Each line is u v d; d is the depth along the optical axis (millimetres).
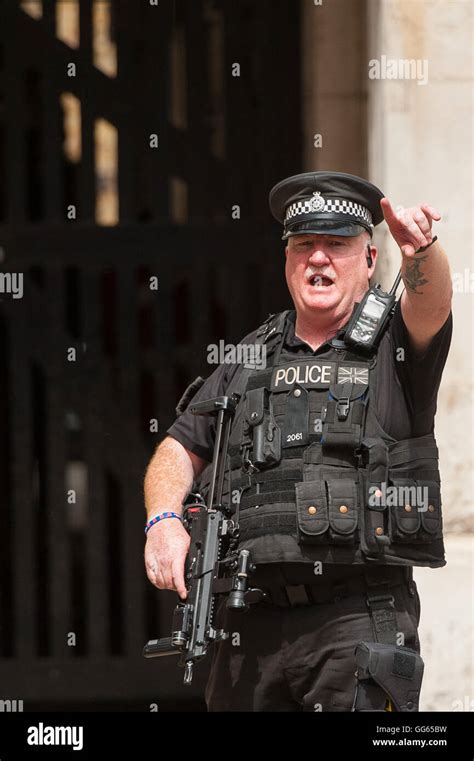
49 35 18156
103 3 21906
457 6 14430
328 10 16312
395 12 14422
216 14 18844
